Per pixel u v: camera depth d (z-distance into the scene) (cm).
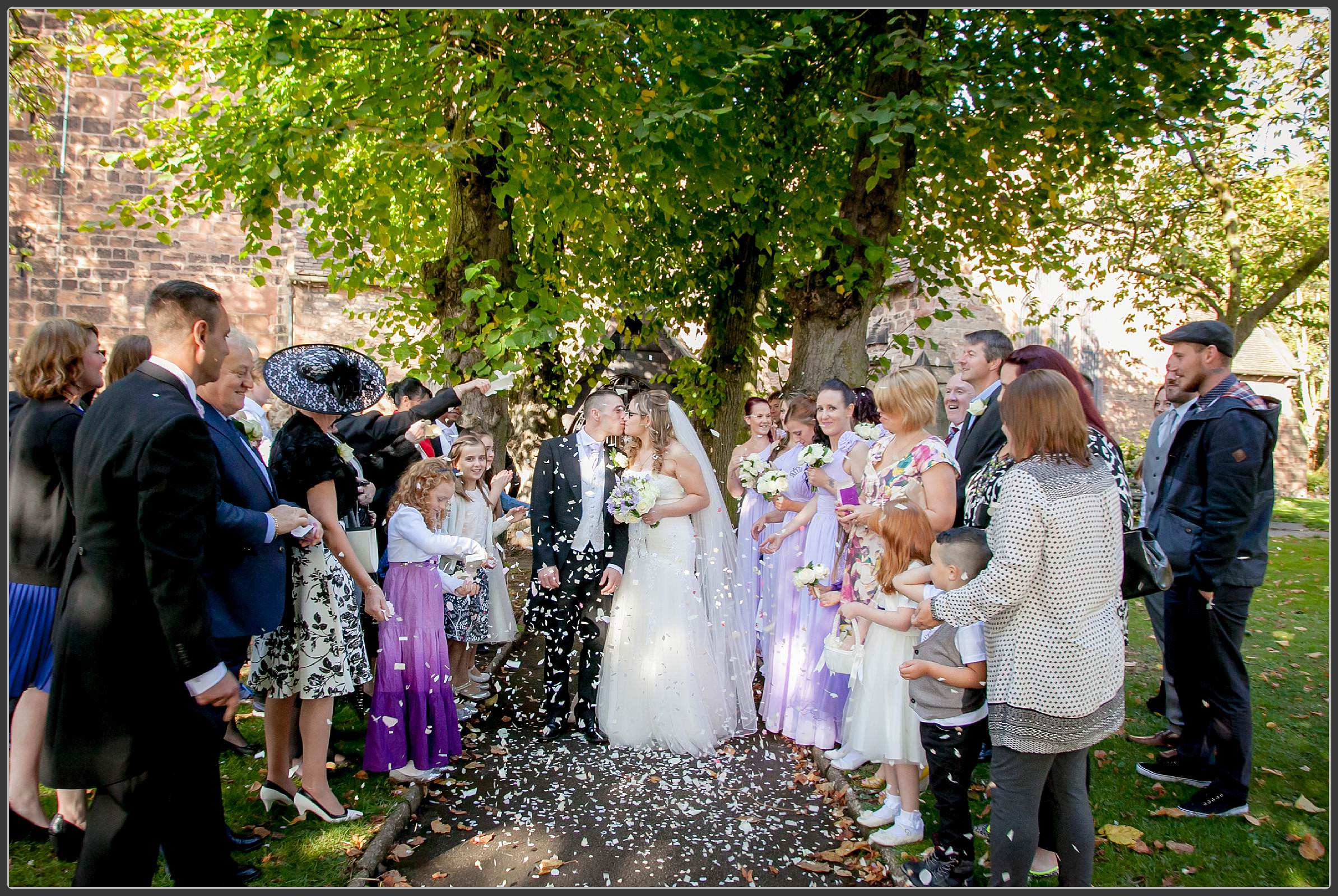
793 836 324
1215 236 1294
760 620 486
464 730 439
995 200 794
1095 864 297
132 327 1234
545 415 1169
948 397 436
